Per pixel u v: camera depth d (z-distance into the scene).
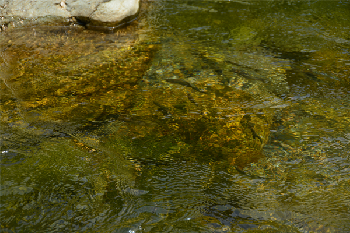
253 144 2.86
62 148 2.75
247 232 2.01
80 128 3.05
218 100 3.55
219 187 2.39
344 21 5.65
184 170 2.56
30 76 3.99
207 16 5.96
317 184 2.41
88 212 2.13
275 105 3.45
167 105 3.46
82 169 2.52
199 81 3.93
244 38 5.12
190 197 2.29
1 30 5.39
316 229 2.03
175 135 2.98
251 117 3.24
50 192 2.28
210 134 3.00
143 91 3.72
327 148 2.79
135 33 5.34
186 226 2.05
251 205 2.23
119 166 2.57
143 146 2.83
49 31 5.43
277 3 6.55
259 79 3.98
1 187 2.29
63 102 3.48
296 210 2.18
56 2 5.54
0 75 3.97
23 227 2.00
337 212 2.16
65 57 4.51
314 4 6.46
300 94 3.66
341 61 4.41
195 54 4.61
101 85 3.84
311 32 5.28
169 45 4.89
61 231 1.99
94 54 4.62
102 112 3.32
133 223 2.06
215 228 2.04
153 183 2.42
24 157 2.61
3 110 3.27
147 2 6.68
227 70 4.18
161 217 2.12
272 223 2.08
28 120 3.13
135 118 3.23
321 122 3.15
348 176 2.48
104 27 5.50
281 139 2.92
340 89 3.75
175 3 6.66
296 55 4.59
